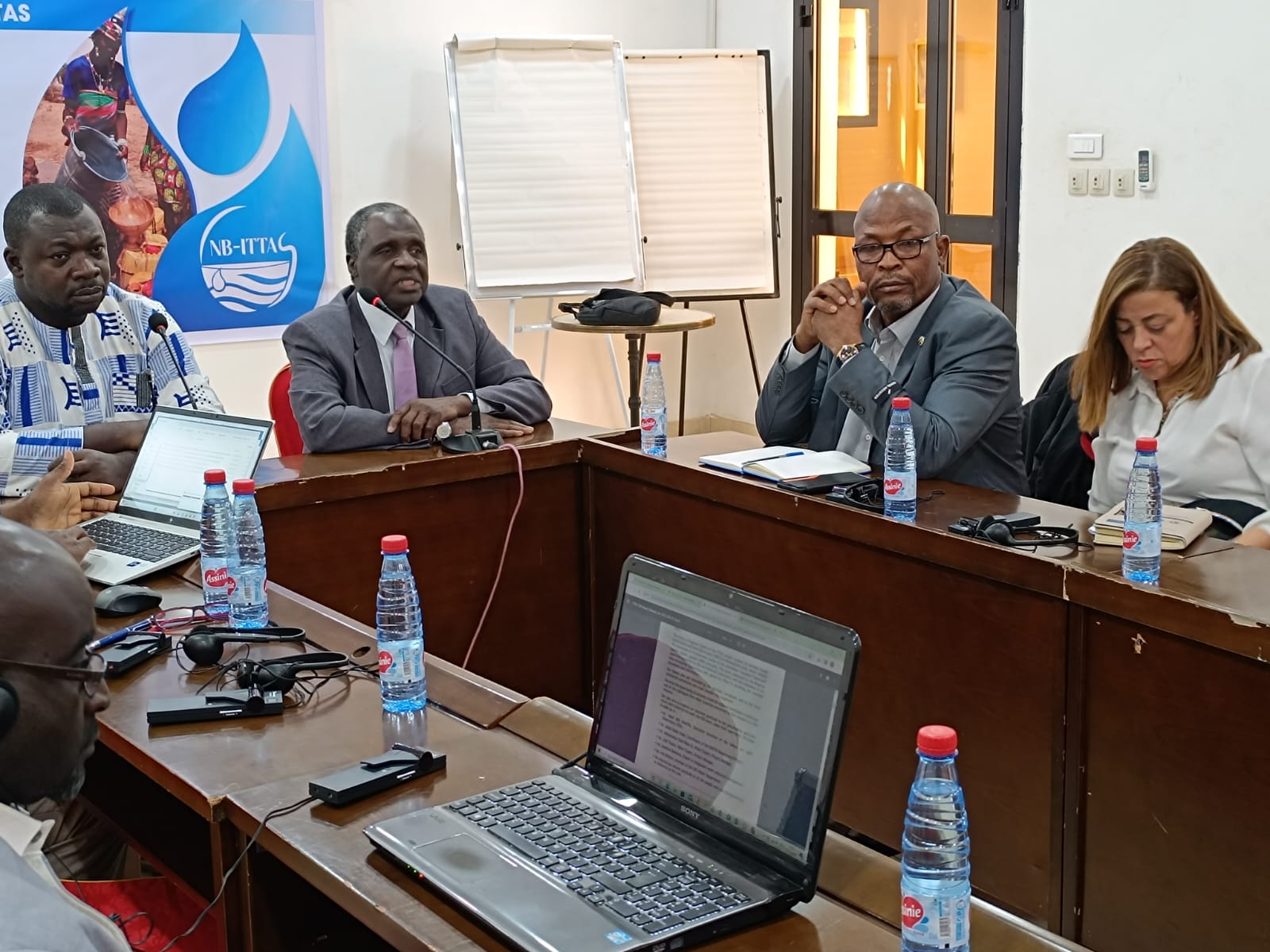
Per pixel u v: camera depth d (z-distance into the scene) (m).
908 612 2.21
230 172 4.70
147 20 4.45
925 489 2.45
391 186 5.11
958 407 2.56
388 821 1.29
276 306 4.88
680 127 5.32
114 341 2.73
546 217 5.09
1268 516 2.17
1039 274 4.51
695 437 3.04
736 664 1.26
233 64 4.64
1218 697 1.73
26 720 1.04
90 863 2.15
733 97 5.36
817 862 1.14
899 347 2.73
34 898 0.85
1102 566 1.91
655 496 2.75
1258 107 3.77
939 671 2.17
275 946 1.42
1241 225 3.86
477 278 5.02
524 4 5.29
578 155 5.11
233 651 1.82
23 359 2.63
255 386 4.91
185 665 1.77
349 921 1.46
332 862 1.25
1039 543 2.03
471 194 5.00
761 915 1.13
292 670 1.67
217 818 1.39
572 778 1.37
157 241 4.59
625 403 5.82
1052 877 2.01
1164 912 1.85
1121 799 1.89
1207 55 3.88
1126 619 1.83
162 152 4.55
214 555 1.97
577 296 5.25
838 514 2.30
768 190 5.43
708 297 5.41
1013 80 4.54
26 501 2.28
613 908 1.11
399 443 2.84
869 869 1.23
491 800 1.33
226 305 4.77
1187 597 1.75
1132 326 2.39
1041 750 2.01
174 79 4.54
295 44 4.77
